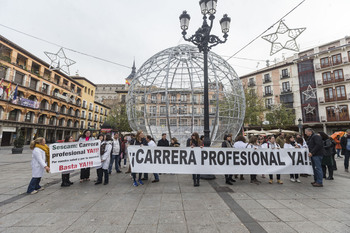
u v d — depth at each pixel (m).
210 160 5.05
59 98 32.03
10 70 22.73
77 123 37.59
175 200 3.67
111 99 52.66
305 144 6.26
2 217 2.88
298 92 27.47
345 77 23.66
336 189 4.55
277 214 3.02
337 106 24.06
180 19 6.25
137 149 5.01
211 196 3.93
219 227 2.57
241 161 5.11
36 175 4.18
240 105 8.31
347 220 2.80
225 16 6.20
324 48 25.91
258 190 4.42
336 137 11.50
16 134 24.97
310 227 2.58
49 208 3.24
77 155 4.86
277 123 23.53
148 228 2.54
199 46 6.19
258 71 32.06
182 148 5.09
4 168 7.29
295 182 5.32
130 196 3.92
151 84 8.12
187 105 8.80
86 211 3.11
